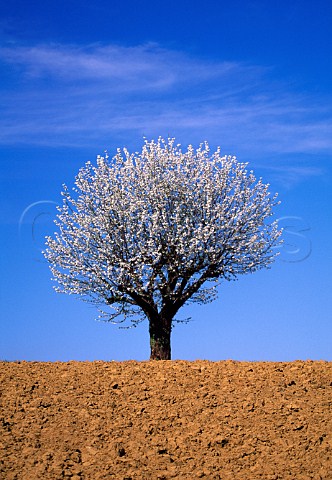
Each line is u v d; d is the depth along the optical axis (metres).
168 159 18.36
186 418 10.04
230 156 18.44
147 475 8.19
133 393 11.07
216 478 8.14
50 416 10.03
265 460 8.70
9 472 8.02
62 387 11.34
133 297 17.12
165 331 17.28
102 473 8.16
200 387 11.29
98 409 10.35
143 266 16.81
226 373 11.98
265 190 18.31
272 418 9.96
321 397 10.71
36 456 8.59
